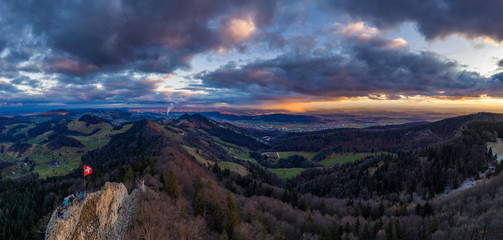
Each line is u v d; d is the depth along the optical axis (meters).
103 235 54.22
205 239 84.06
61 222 43.88
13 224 90.94
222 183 174.00
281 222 118.12
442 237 96.31
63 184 149.38
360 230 112.38
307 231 114.00
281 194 178.25
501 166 177.25
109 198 60.88
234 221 94.12
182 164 155.50
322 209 149.75
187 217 88.62
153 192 89.75
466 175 185.88
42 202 117.94
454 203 125.56
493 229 92.12
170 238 70.06
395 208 134.25
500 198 113.75
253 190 183.38
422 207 126.56
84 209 51.19
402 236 104.62
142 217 70.81
